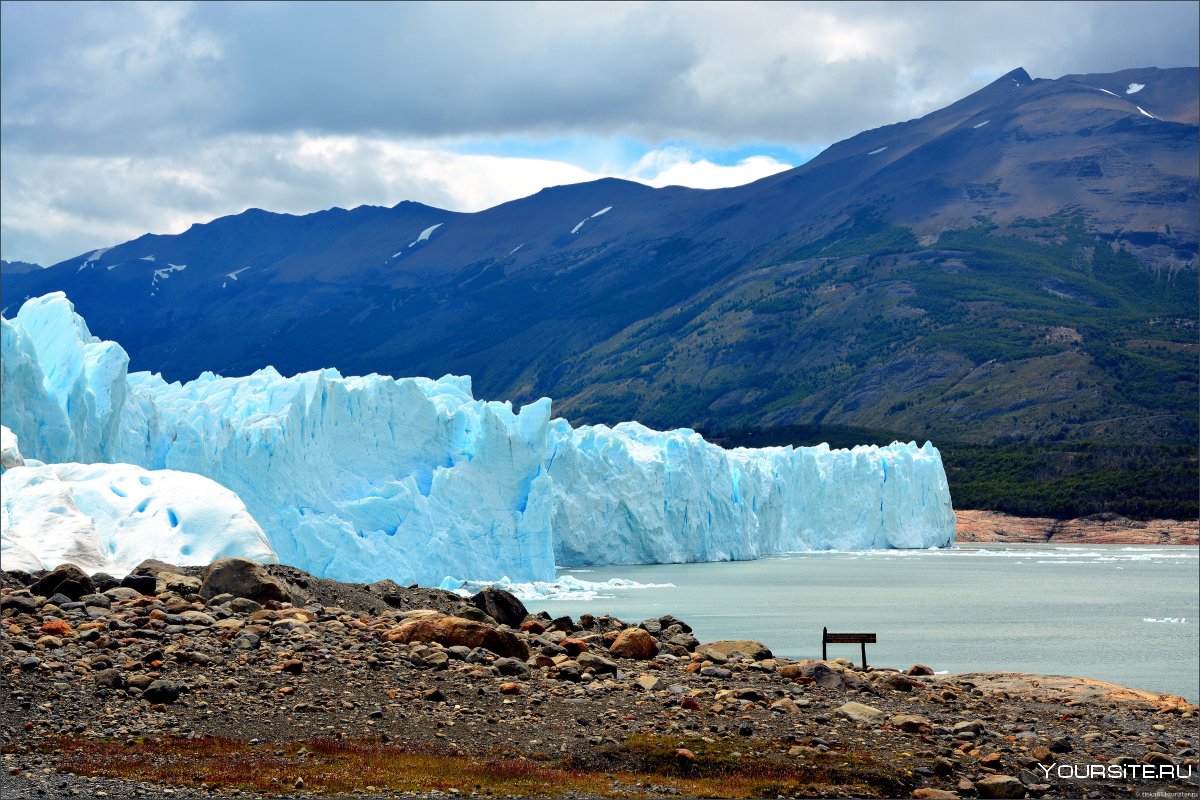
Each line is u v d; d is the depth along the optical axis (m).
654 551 130.12
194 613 28.70
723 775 22.11
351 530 85.38
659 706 25.86
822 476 165.75
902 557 157.88
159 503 37.09
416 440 96.81
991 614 94.75
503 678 26.89
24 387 69.06
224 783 19.53
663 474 132.75
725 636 75.00
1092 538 193.50
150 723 22.31
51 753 20.44
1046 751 25.55
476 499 95.00
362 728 22.98
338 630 29.20
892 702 29.02
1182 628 86.56
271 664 26.06
